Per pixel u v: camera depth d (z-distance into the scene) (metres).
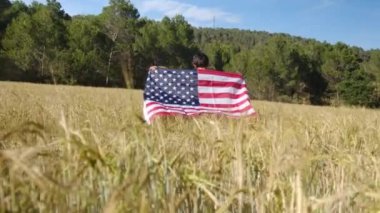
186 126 4.18
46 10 63.53
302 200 1.41
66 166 1.70
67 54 55.69
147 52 76.62
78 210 1.56
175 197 1.81
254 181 2.40
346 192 1.49
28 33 58.69
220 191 1.98
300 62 79.88
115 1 76.50
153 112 6.42
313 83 82.62
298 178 1.51
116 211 1.24
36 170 1.07
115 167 1.73
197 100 7.09
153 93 7.05
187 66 81.62
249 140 2.73
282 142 2.53
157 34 78.88
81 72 55.84
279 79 78.19
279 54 78.31
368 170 2.70
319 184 2.73
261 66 76.62
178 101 7.05
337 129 5.00
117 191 1.21
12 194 1.37
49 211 1.45
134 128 2.00
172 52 79.75
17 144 2.48
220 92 7.19
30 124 1.56
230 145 2.46
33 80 57.25
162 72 7.18
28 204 1.44
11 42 60.12
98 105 8.62
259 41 196.50
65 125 1.73
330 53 83.12
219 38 190.25
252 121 5.03
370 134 4.79
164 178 1.87
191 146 2.96
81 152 1.63
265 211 1.86
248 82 76.69
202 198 1.99
